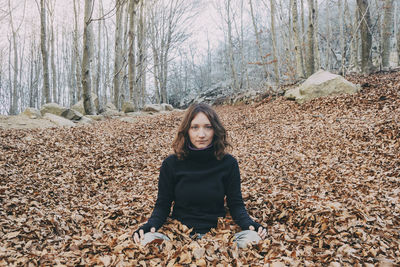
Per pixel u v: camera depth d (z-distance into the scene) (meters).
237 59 36.03
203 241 1.92
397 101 7.51
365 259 1.89
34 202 3.45
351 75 13.30
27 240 2.40
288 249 2.10
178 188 2.11
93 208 3.48
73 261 1.82
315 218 2.51
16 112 26.50
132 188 4.50
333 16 27.12
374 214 2.65
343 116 7.65
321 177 4.38
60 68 36.97
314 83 10.24
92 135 8.01
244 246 1.95
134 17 14.97
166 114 15.14
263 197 3.34
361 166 4.58
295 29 14.62
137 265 1.74
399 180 3.83
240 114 12.17
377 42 13.45
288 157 5.65
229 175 2.17
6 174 4.39
